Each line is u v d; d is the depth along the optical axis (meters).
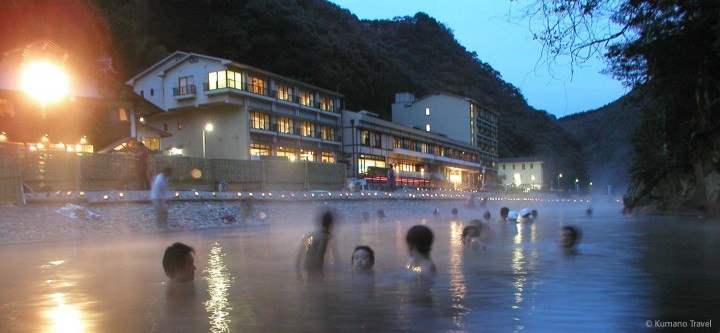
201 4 60.62
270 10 63.34
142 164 22.88
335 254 6.79
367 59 84.25
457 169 85.62
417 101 88.31
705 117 18.98
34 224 13.46
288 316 3.77
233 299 4.46
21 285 5.43
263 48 62.53
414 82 100.75
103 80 33.66
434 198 38.94
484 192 67.19
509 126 121.00
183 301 4.43
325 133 58.78
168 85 48.72
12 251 9.60
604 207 41.53
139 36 52.47
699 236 11.02
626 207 28.44
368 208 28.31
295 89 54.84
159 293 4.85
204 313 3.94
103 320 3.78
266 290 4.88
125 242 11.46
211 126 45.09
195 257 7.98
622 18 6.40
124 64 50.16
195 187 25.62
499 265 6.48
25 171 17.61
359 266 5.99
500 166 108.06
